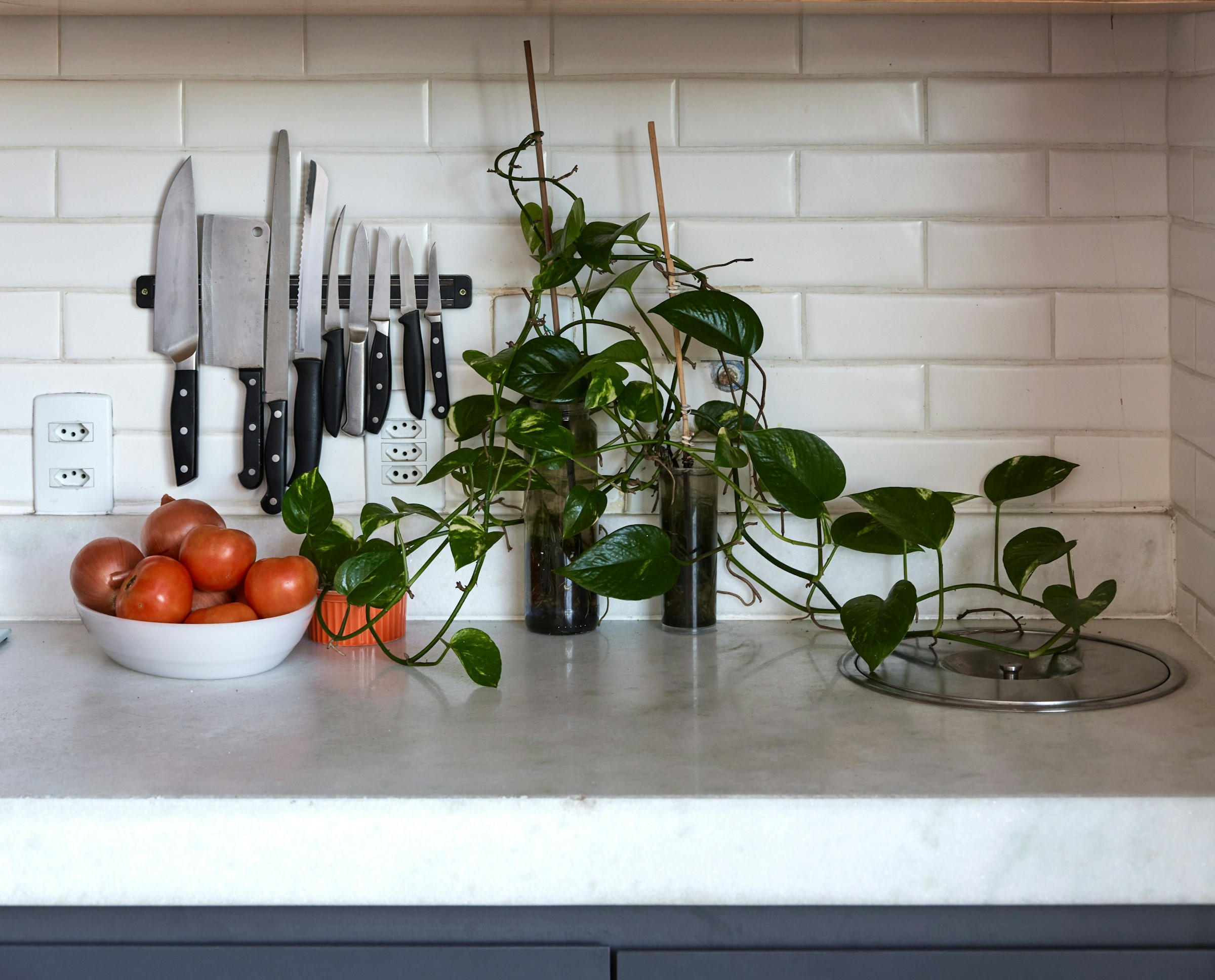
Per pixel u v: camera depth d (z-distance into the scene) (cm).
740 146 137
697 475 131
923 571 139
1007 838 88
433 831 88
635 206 138
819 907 90
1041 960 90
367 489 140
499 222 138
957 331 138
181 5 129
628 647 130
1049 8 131
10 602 139
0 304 138
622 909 91
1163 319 138
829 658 125
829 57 136
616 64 136
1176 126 133
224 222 137
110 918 91
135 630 114
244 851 88
